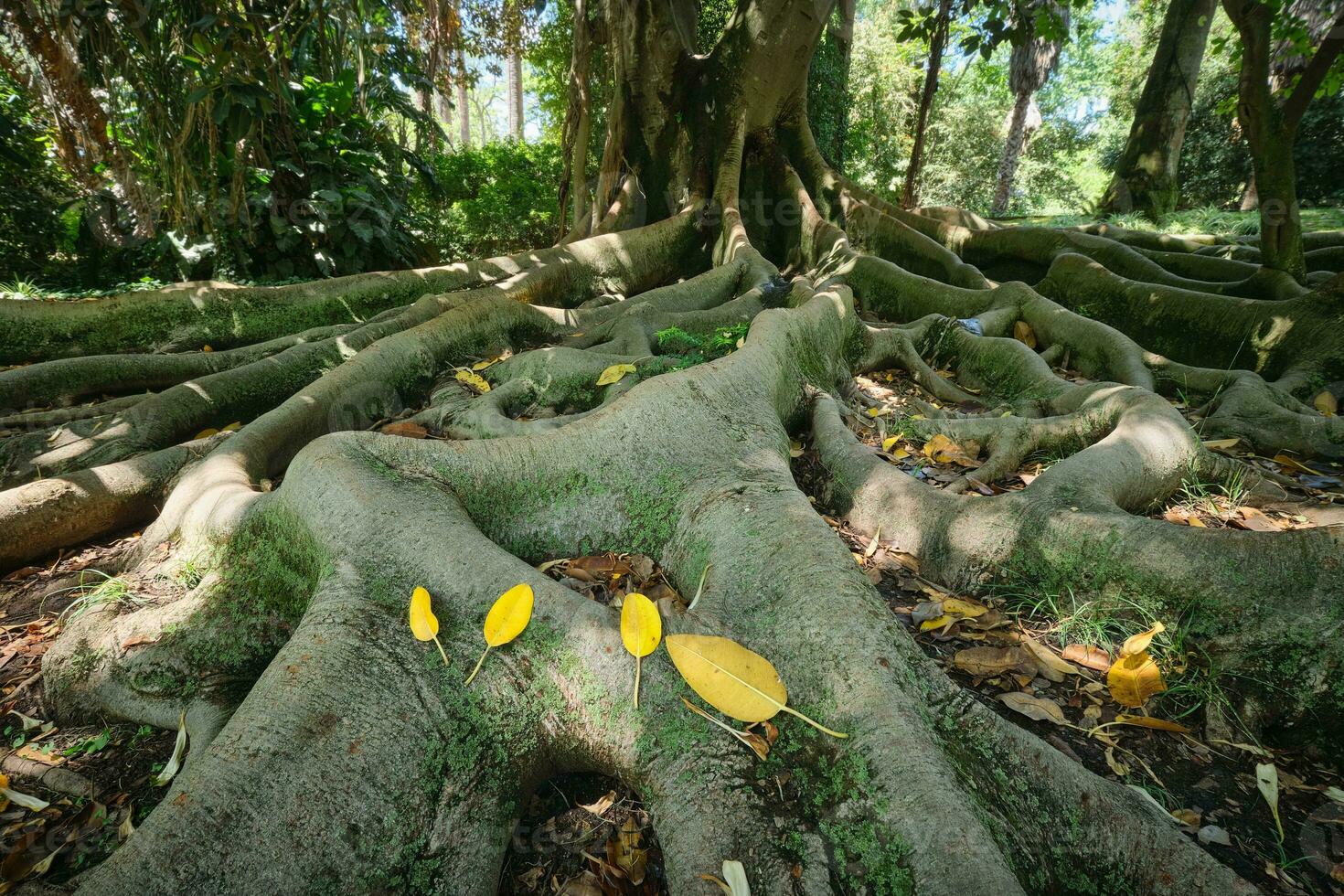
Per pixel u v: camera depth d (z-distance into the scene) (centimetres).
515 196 1477
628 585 237
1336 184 1354
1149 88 1309
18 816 189
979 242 751
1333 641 200
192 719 209
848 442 337
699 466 266
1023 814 162
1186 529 234
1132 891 155
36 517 312
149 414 408
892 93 1953
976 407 455
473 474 251
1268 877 163
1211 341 514
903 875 140
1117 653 226
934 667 191
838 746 165
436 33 716
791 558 211
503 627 184
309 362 475
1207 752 197
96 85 568
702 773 167
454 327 473
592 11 802
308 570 227
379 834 155
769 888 146
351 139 801
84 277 794
